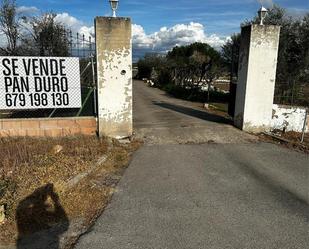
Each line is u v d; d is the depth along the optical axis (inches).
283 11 567.2
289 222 149.5
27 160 217.9
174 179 202.1
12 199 157.8
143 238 134.0
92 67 283.7
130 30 271.9
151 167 224.1
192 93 782.5
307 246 130.0
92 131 292.4
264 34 309.3
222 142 296.7
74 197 167.5
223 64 839.7
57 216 149.3
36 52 538.0
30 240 130.8
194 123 372.8
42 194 165.8
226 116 438.6
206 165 231.3
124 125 292.7
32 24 578.6
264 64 317.1
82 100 291.4
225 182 199.0
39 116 297.4
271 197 177.6
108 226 143.2
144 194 178.2
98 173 206.5
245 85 323.0
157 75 1397.6
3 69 268.7
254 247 128.5
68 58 277.9
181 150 268.2
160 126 354.9
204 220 150.0
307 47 545.3
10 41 586.2
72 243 129.7
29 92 277.1
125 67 279.3
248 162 240.8
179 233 138.2
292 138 317.4
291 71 548.1
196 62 856.3
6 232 135.3
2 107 275.4
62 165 210.5
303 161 247.0
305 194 183.2
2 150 233.9
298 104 367.6
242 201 171.6
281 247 129.0
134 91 1056.2
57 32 528.7
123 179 199.8
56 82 280.1
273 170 224.2
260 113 329.7
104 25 267.3
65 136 285.0
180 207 163.2
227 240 133.3
